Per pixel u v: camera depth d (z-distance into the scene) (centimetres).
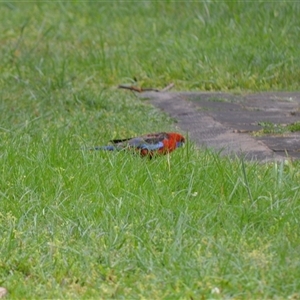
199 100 1631
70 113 1457
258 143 1252
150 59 1878
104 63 1861
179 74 1809
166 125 1385
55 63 1864
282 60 1812
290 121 1419
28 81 1711
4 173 989
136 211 879
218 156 1053
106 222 846
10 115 1400
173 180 966
